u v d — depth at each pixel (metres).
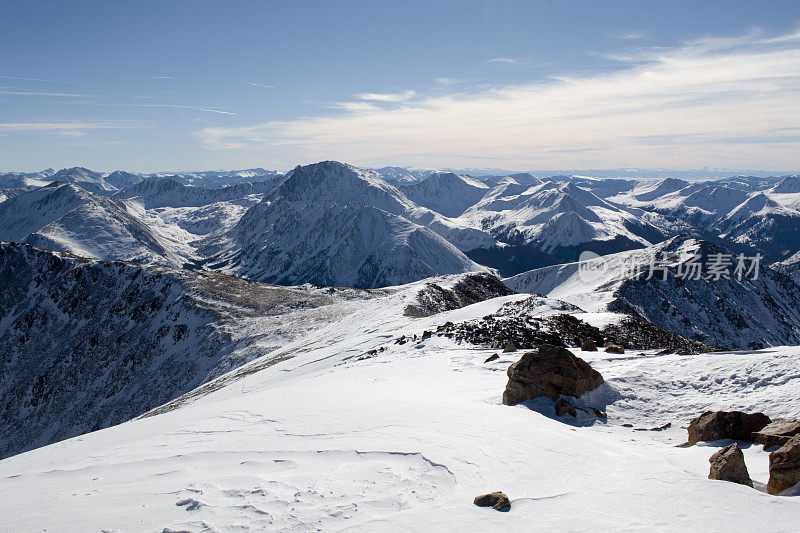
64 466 15.12
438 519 8.88
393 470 11.66
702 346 47.25
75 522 9.69
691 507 8.90
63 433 84.88
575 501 9.51
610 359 24.56
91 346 102.62
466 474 11.20
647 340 44.12
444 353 34.62
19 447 85.06
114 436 21.45
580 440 14.01
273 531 8.73
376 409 18.33
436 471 11.44
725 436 14.48
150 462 13.95
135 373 92.56
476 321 45.56
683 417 17.73
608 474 11.02
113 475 13.12
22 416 90.94
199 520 9.27
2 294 121.44
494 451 12.71
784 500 8.98
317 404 20.42
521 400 20.05
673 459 12.77
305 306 114.69
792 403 16.23
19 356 104.88
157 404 82.12
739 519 8.30
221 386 58.19
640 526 8.23
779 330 183.62
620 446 13.88
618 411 18.84
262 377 51.88
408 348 39.84
